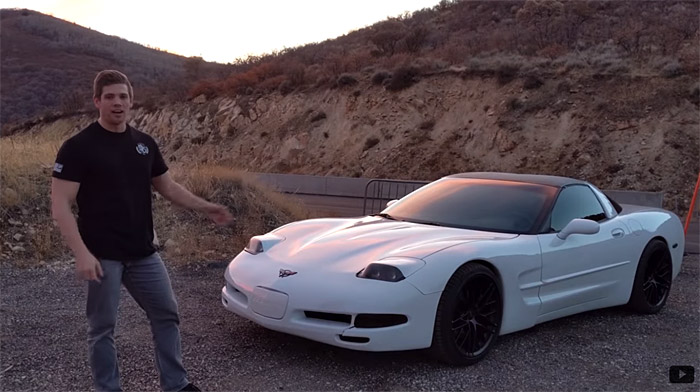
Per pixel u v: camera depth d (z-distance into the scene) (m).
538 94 22.16
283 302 4.16
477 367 4.26
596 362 4.45
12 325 4.87
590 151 19.50
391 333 3.92
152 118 34.12
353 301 3.93
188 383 3.65
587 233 4.83
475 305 4.32
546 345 4.82
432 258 4.13
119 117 3.29
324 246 4.57
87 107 38.41
